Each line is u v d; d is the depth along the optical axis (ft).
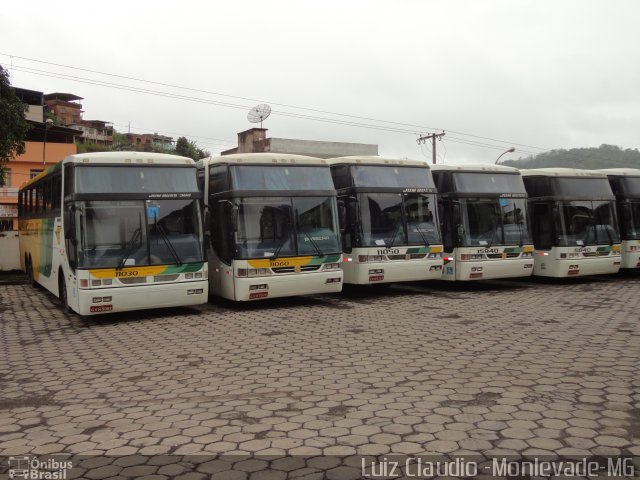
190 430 16.53
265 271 39.96
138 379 22.58
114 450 15.20
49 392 21.18
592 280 58.29
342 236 44.86
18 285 61.98
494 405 17.81
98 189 36.04
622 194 56.44
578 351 25.04
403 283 57.67
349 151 117.80
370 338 29.30
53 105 258.78
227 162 40.75
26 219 59.36
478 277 48.52
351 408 17.97
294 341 29.17
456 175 49.34
